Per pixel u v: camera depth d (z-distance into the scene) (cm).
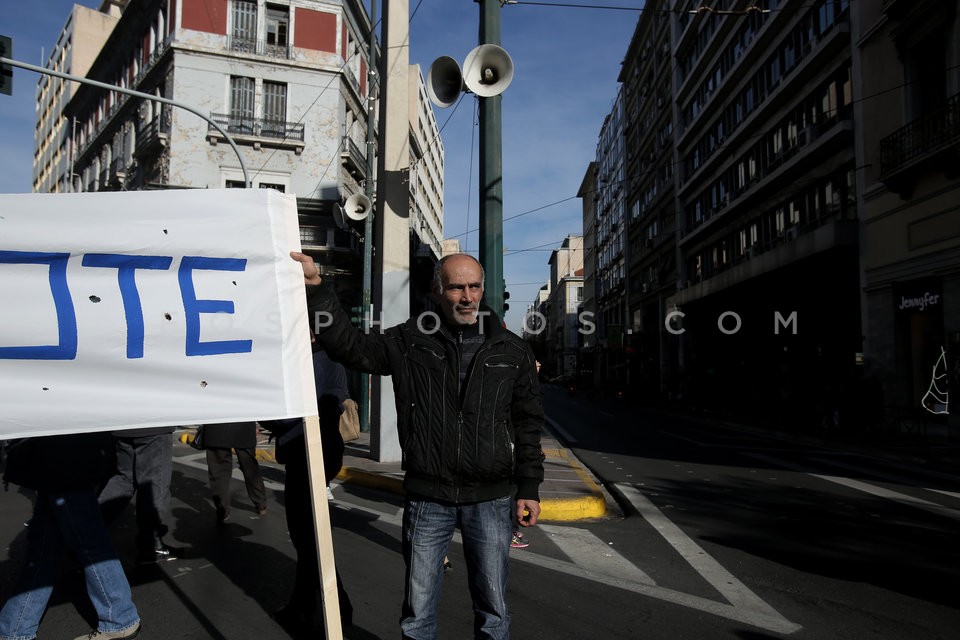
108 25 4784
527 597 396
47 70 1055
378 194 990
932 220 1480
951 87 1435
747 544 531
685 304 3059
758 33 2366
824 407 1614
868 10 1722
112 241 257
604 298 5809
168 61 2436
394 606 378
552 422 1959
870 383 1534
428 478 236
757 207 2472
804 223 2128
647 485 822
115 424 247
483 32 784
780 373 2294
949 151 1379
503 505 240
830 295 1984
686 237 3262
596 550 511
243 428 587
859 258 1764
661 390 3641
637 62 4516
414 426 240
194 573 437
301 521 352
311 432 245
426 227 5438
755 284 2317
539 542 536
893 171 1545
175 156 2353
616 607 380
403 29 992
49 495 309
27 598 307
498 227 762
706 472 941
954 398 1384
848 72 1862
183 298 259
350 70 2664
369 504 686
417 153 4538
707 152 3039
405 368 247
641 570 456
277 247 267
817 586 422
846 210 1867
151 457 463
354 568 453
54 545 315
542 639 332
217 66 2417
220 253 264
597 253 6378
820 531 577
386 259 960
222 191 269
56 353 245
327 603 225
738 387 2631
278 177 2456
